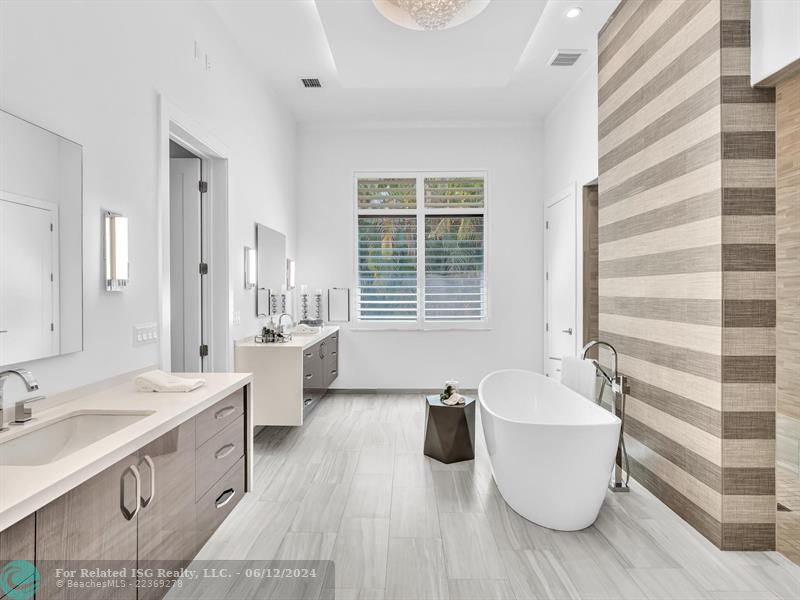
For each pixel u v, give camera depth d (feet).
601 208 11.68
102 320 6.97
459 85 14.40
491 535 7.72
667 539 7.68
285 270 16.60
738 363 7.39
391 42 11.68
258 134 14.02
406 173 18.63
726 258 7.39
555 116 17.08
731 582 6.49
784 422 7.33
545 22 11.64
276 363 12.15
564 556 7.11
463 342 18.65
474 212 18.62
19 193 5.37
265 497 9.14
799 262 7.27
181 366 11.54
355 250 18.65
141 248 8.01
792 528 7.22
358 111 17.48
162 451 5.39
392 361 18.67
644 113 9.68
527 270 18.60
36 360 5.68
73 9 6.33
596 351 14.87
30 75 5.59
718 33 7.43
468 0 9.95
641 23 9.77
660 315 9.12
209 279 11.57
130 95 7.68
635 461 10.11
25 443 5.01
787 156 7.27
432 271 18.74
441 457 11.04
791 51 6.59
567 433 7.60
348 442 12.51
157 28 8.51
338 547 7.34
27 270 5.48
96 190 6.82
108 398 6.50
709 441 7.69
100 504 4.28
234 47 12.18
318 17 11.27
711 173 7.63
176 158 11.55
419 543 7.47
